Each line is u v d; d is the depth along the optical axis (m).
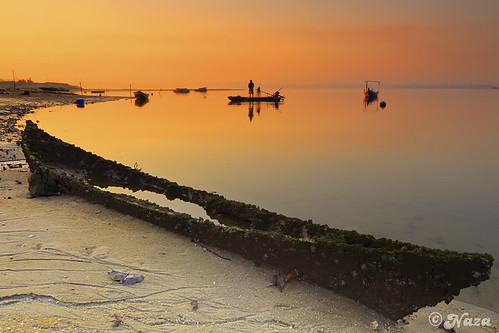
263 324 5.45
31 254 7.06
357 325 5.72
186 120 39.91
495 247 9.30
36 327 4.71
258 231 7.46
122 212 9.65
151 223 9.04
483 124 37.47
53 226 8.54
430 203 12.76
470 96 117.50
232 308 5.79
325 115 47.81
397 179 15.98
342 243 6.48
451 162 19.62
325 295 6.42
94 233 8.30
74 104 61.50
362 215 11.48
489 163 19.38
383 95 127.38
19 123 28.33
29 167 13.52
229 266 7.19
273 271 7.07
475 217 11.41
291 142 25.70
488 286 7.32
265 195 13.34
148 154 20.44
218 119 41.53
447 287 5.70
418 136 29.00
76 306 5.41
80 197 10.69
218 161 19.06
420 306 5.89
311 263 6.65
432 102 80.38
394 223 10.84
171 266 7.00
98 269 6.66
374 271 6.12
